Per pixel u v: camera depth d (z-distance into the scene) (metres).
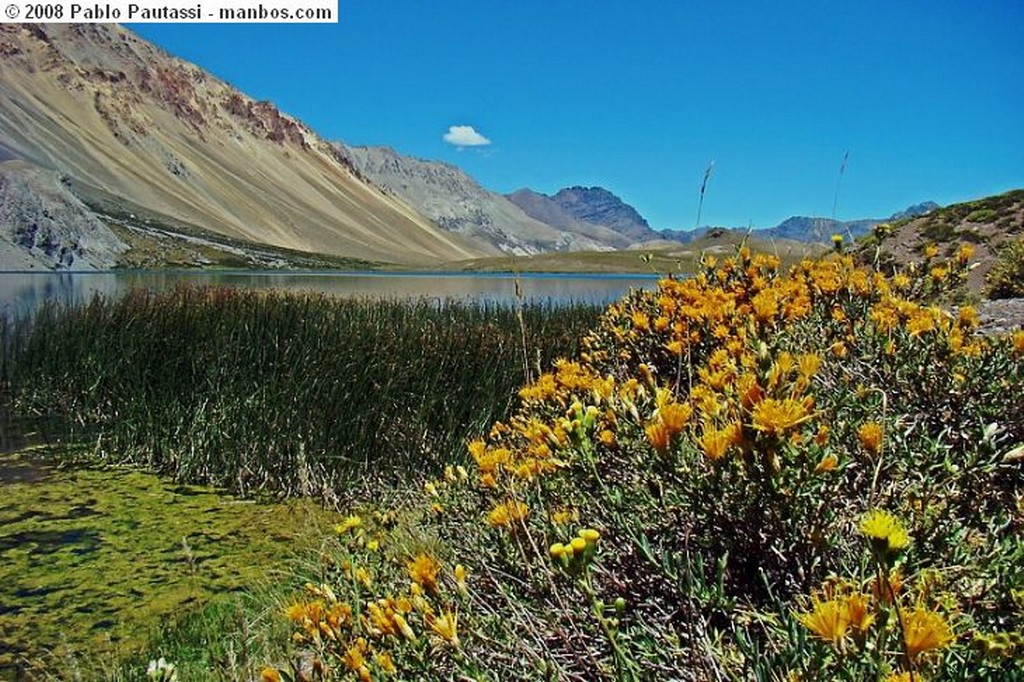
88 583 5.14
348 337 9.15
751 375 1.63
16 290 34.47
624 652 1.50
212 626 4.40
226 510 6.69
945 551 1.62
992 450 1.76
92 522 6.36
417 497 5.78
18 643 4.35
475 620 1.84
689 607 1.59
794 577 1.72
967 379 2.37
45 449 8.62
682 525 1.83
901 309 2.88
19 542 5.89
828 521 1.65
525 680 1.64
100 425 9.42
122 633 4.44
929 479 1.76
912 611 1.21
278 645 3.63
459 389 7.57
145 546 5.81
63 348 10.81
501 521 1.83
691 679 1.47
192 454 7.65
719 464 1.61
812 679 1.21
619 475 2.05
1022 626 1.35
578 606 1.73
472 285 53.09
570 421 1.93
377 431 7.29
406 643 1.78
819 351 2.83
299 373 8.27
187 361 9.33
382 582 2.49
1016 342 2.37
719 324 3.40
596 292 37.91
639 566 1.86
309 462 7.21
